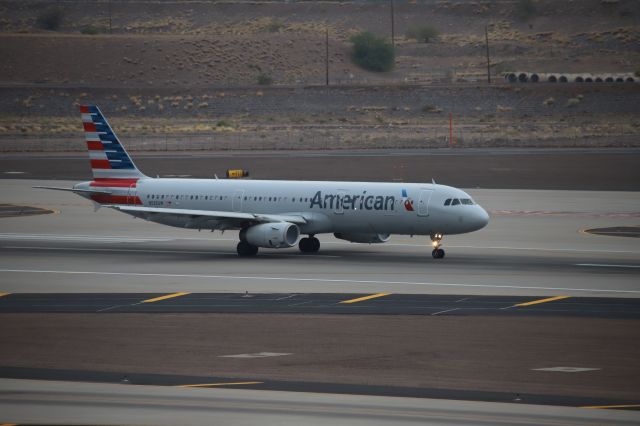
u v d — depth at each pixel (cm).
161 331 15562
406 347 14412
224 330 15650
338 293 19212
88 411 10919
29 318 16612
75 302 18200
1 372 12925
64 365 13338
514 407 11156
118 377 12644
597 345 14488
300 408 11075
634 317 16612
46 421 10500
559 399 11538
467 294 19062
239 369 13125
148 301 18300
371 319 16525
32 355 13912
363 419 10594
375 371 12988
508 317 16638
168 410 10969
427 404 11288
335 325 16025
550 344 14562
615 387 12119
